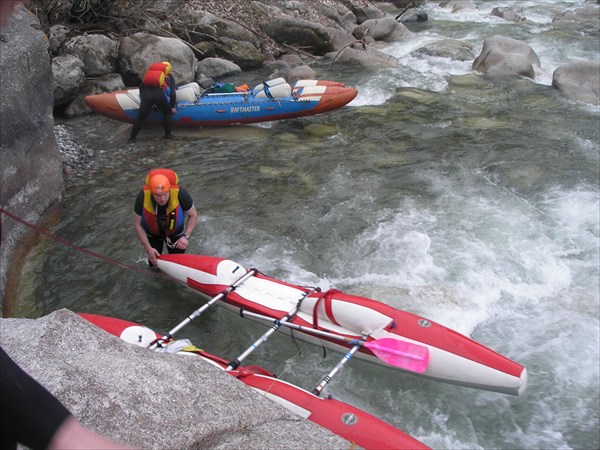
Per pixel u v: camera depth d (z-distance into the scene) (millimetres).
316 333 4727
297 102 9398
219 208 7137
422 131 9188
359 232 6641
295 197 7371
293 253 6316
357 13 16891
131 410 2414
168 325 5340
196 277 5430
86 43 10359
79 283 5867
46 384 2445
